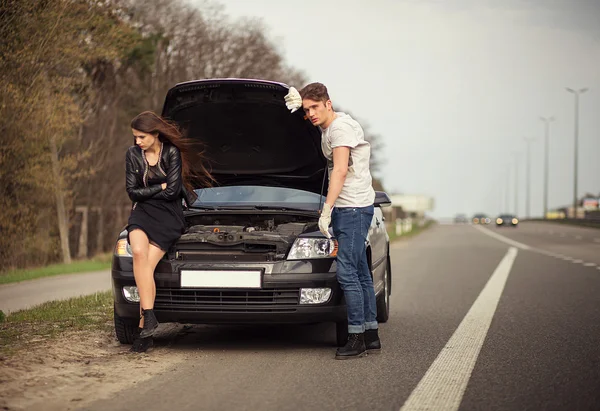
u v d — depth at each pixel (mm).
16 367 6312
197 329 8805
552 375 6109
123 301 7289
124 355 6980
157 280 7160
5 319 9234
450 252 26844
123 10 23031
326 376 6105
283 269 7078
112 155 32781
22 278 18125
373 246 8188
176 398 5316
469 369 6367
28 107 20219
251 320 7105
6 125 20547
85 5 20547
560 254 25031
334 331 8656
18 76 19578
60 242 28531
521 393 5492
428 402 5227
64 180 25062
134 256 7031
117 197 34188
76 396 5348
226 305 7105
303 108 7285
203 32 36188
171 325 9141
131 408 5027
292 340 8016
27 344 7449
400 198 81438
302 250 7168
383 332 8516
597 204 100625
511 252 26500
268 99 8000
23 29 18797
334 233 7211
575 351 7191
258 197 8523
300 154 8484
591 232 54469
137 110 32594
